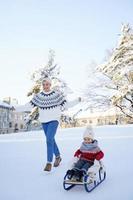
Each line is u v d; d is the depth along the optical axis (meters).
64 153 8.12
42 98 6.66
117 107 32.41
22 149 9.46
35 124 37.62
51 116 6.52
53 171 6.33
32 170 6.52
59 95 6.70
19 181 5.78
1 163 7.41
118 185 5.18
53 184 5.46
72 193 4.94
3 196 5.00
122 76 30.39
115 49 32.19
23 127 85.50
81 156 5.54
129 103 31.67
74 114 40.28
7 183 5.70
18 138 13.48
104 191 4.93
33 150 9.10
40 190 5.19
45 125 6.62
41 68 35.91
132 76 30.61
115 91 32.62
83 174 4.98
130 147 8.55
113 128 16.19
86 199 4.62
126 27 32.28
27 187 5.39
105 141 10.03
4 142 11.86
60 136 12.87
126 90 30.14
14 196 4.98
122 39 31.94
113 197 4.62
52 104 6.58
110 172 5.98
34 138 12.96
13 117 86.25
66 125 39.84
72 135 13.09
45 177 5.93
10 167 6.94
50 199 4.73
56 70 36.28
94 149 5.49
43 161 7.35
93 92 35.19
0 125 80.69
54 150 6.64
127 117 33.38
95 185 5.13
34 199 4.79
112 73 32.16
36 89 35.28
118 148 8.48
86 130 5.61
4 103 83.31
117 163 6.65
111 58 31.91
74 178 5.00
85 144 5.56
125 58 30.95
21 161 7.50
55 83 35.03
